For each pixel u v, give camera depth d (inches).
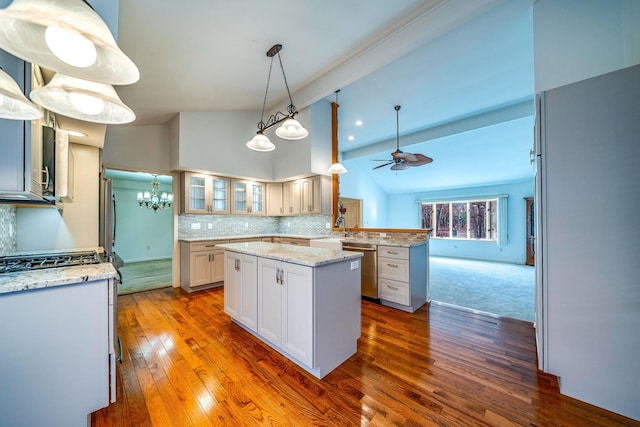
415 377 71.0
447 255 335.9
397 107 178.1
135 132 154.6
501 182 294.0
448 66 128.7
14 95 34.0
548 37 85.4
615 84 54.6
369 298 141.7
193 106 150.4
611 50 77.5
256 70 122.0
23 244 97.7
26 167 48.4
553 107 61.3
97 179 116.5
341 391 65.2
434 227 349.4
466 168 274.2
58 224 106.1
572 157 59.0
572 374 60.6
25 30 28.3
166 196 253.9
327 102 173.0
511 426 53.9
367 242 137.3
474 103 171.9
